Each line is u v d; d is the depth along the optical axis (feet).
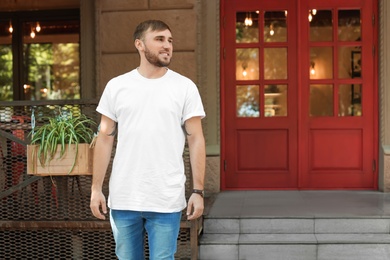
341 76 22.57
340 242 15.64
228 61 22.76
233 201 19.93
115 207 9.52
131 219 9.53
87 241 16.10
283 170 22.77
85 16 22.12
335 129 22.56
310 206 18.60
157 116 9.41
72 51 25.59
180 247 15.55
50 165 14.21
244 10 22.68
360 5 22.29
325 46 22.48
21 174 15.58
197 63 21.76
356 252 15.60
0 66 26.05
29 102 15.16
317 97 22.66
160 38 9.45
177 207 9.49
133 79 9.62
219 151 22.30
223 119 22.74
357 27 22.47
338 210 17.70
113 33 21.86
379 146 22.27
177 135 9.54
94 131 14.94
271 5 22.58
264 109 22.76
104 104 9.76
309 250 15.69
